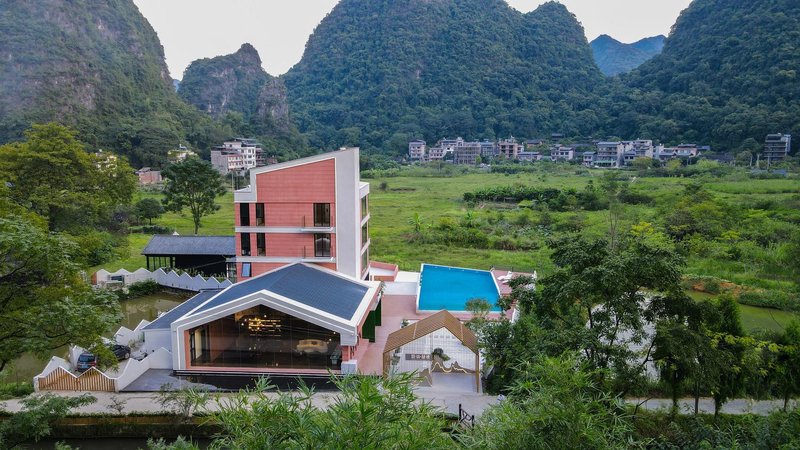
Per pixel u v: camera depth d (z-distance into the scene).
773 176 95.12
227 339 25.34
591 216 66.81
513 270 44.88
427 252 53.84
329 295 27.52
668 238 51.75
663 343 17.09
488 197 84.88
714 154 126.12
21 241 15.93
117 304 18.92
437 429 8.94
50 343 16.66
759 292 37.84
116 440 20.03
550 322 19.45
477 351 22.95
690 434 17.28
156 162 120.50
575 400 10.76
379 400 8.05
